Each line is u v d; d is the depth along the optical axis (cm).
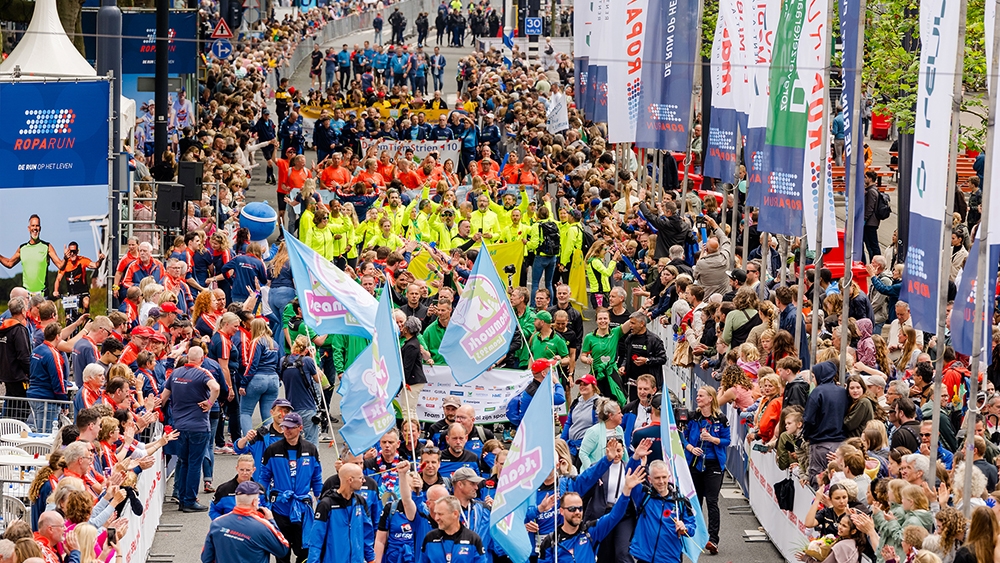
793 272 4175
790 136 3002
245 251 4056
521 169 5972
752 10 3183
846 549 2138
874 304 4056
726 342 3266
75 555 1919
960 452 2372
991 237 2212
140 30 6375
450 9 14212
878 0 4762
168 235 4522
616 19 4494
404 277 3709
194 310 3416
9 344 2914
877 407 2591
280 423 2514
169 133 6612
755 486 2891
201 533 2736
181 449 2827
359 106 8375
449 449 2452
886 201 4719
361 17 15350
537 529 2217
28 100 3469
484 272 2800
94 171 3556
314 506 2400
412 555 2194
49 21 4309
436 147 7069
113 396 2522
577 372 3903
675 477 2275
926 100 2341
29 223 3512
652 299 3912
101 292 3588
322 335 3231
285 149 7194
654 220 4278
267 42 11112
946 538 1908
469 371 2814
